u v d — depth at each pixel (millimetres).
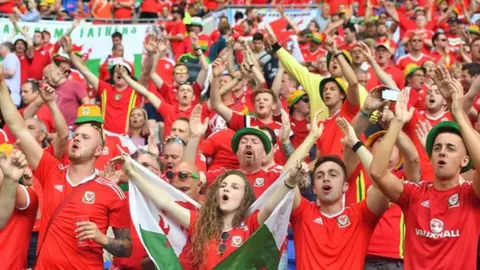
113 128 20266
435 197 11320
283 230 11484
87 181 12289
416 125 14016
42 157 12430
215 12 30844
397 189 11406
